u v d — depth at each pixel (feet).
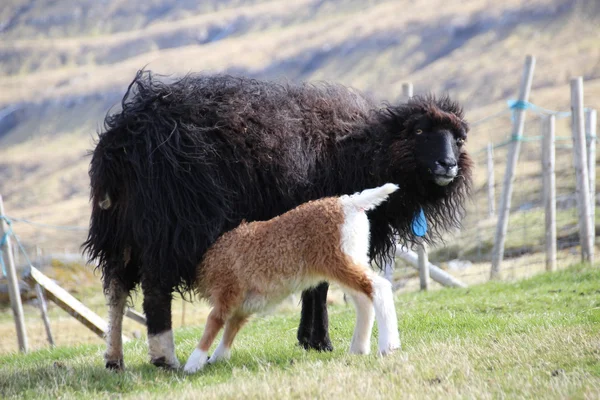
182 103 29.71
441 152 31.40
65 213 310.65
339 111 33.06
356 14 610.65
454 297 46.83
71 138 507.30
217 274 27.73
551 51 392.88
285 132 30.71
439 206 33.78
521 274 58.29
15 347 55.36
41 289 50.06
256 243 27.27
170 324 28.55
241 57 564.71
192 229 28.25
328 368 25.68
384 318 26.84
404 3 597.52
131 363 30.76
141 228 28.07
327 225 26.68
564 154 138.82
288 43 577.43
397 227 32.89
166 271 28.25
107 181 28.71
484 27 463.01
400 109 32.60
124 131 28.89
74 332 60.39
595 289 43.06
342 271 26.68
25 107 585.22
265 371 26.16
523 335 29.45
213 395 22.77
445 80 391.24
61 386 26.37
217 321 27.78
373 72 451.53
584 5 440.04
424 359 25.91
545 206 54.80
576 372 23.40
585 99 255.09
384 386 22.85
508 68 375.25
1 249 47.55
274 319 45.83
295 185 30.81
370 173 31.91
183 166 28.68
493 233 79.20
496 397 21.61
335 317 43.21
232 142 29.68
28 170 432.25
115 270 29.53
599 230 71.61
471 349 27.45
